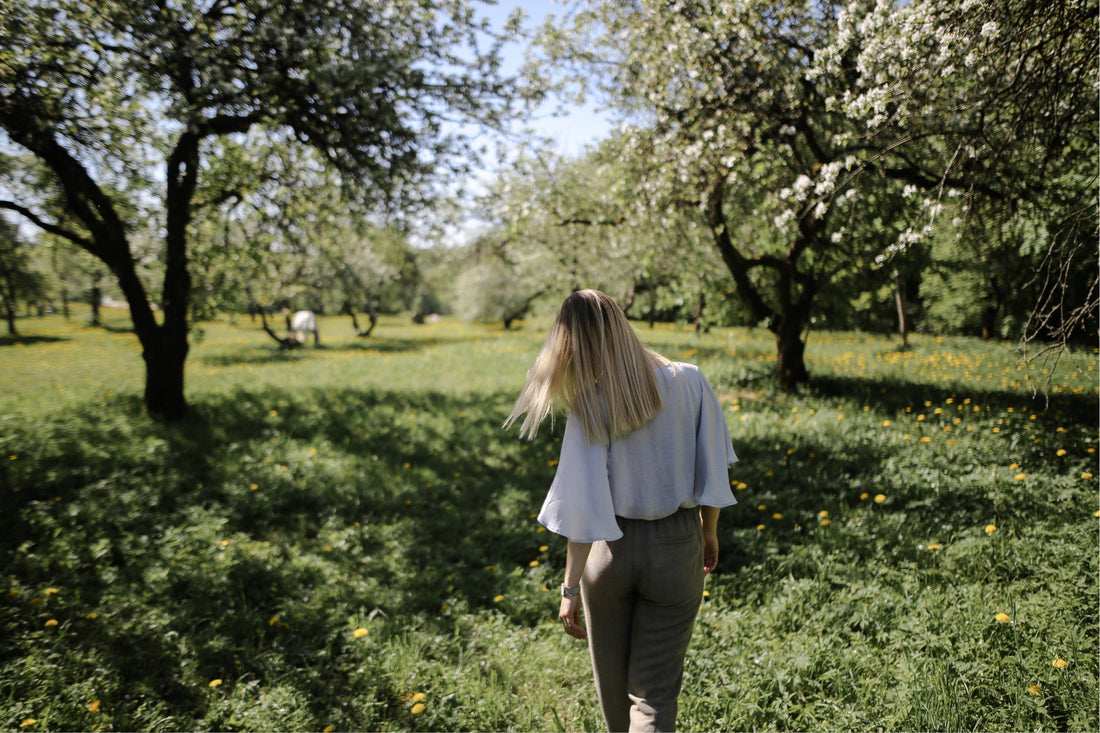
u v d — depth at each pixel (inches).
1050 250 137.9
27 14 220.2
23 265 978.1
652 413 70.9
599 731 95.5
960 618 111.7
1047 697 91.0
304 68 259.6
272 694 111.3
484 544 187.5
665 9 245.4
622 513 71.1
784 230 255.9
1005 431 217.6
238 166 347.3
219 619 139.5
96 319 1550.2
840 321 454.6
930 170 230.7
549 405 73.9
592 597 73.2
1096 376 225.9
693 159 257.9
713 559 82.0
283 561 171.5
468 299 1489.9
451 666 120.6
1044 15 137.3
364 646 127.3
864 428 249.1
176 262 327.0
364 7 268.8
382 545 188.1
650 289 901.8
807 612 125.1
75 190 281.0
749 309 363.9
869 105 169.3
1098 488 159.8
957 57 152.2
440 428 329.4
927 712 88.5
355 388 473.7
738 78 237.0
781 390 361.7
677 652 71.8
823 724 93.1
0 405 374.6
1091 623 106.8
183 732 104.2
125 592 150.1
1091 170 178.7
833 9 221.8
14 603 141.6
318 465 254.1
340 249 446.9
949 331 685.3
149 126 273.4
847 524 163.9
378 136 288.0
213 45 252.1
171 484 226.2
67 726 103.3
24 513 192.9
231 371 640.4
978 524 152.2
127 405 353.4
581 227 388.5
